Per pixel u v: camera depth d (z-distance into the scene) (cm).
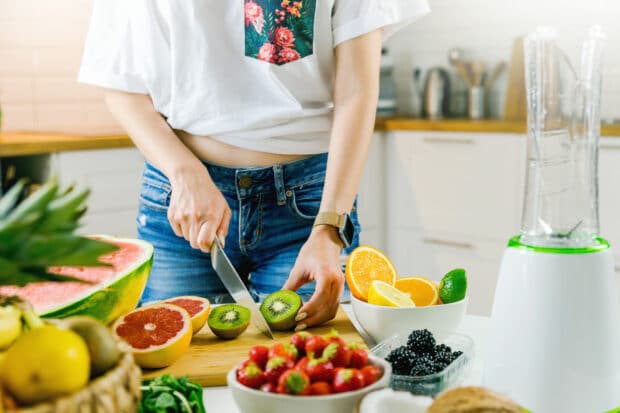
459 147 323
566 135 93
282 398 79
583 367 89
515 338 91
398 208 350
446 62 382
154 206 152
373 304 114
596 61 93
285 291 121
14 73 339
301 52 144
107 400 66
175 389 86
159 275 153
